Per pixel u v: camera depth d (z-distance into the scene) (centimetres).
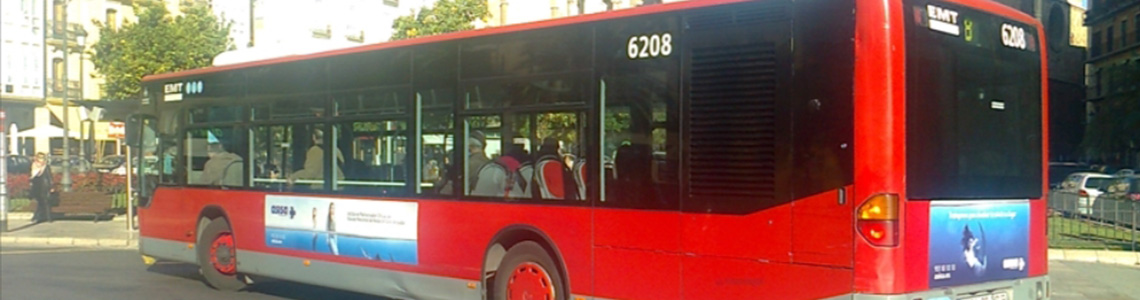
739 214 710
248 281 1266
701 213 732
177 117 1320
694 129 736
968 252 700
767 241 693
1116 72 4041
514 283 881
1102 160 4416
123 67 3525
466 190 919
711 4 731
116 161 5028
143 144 1387
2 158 2114
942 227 680
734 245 712
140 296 1191
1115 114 3997
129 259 1652
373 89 1021
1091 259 1661
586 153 811
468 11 2856
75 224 2316
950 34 699
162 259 1341
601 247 798
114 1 5712
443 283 941
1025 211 759
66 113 4078
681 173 745
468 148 916
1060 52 6034
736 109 713
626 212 780
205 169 1269
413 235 971
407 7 5866
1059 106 5975
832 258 659
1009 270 738
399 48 991
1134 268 1548
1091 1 6188
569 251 823
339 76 1066
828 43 668
